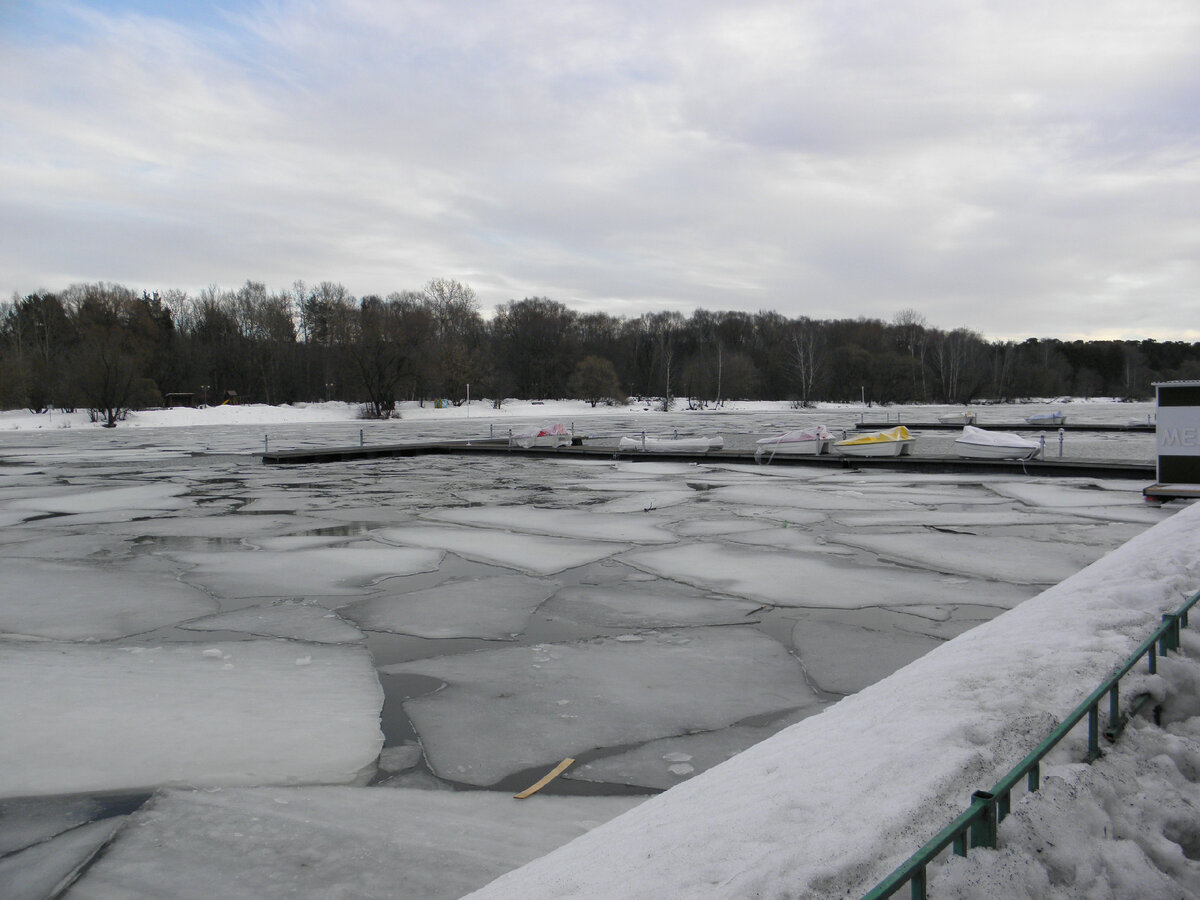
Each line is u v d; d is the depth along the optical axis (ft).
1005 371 400.06
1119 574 19.85
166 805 14.07
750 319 427.33
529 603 28.17
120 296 300.61
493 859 12.17
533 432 117.39
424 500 55.42
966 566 33.04
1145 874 8.03
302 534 41.98
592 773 15.39
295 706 18.88
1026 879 7.43
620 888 7.92
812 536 40.14
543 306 360.48
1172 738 10.80
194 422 212.43
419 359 240.12
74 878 11.88
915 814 8.32
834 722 12.89
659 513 48.39
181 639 24.30
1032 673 12.75
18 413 216.33
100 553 37.32
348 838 12.87
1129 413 246.68
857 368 345.31
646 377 362.12
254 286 343.26
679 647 23.16
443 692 19.77
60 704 18.89
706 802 10.29
